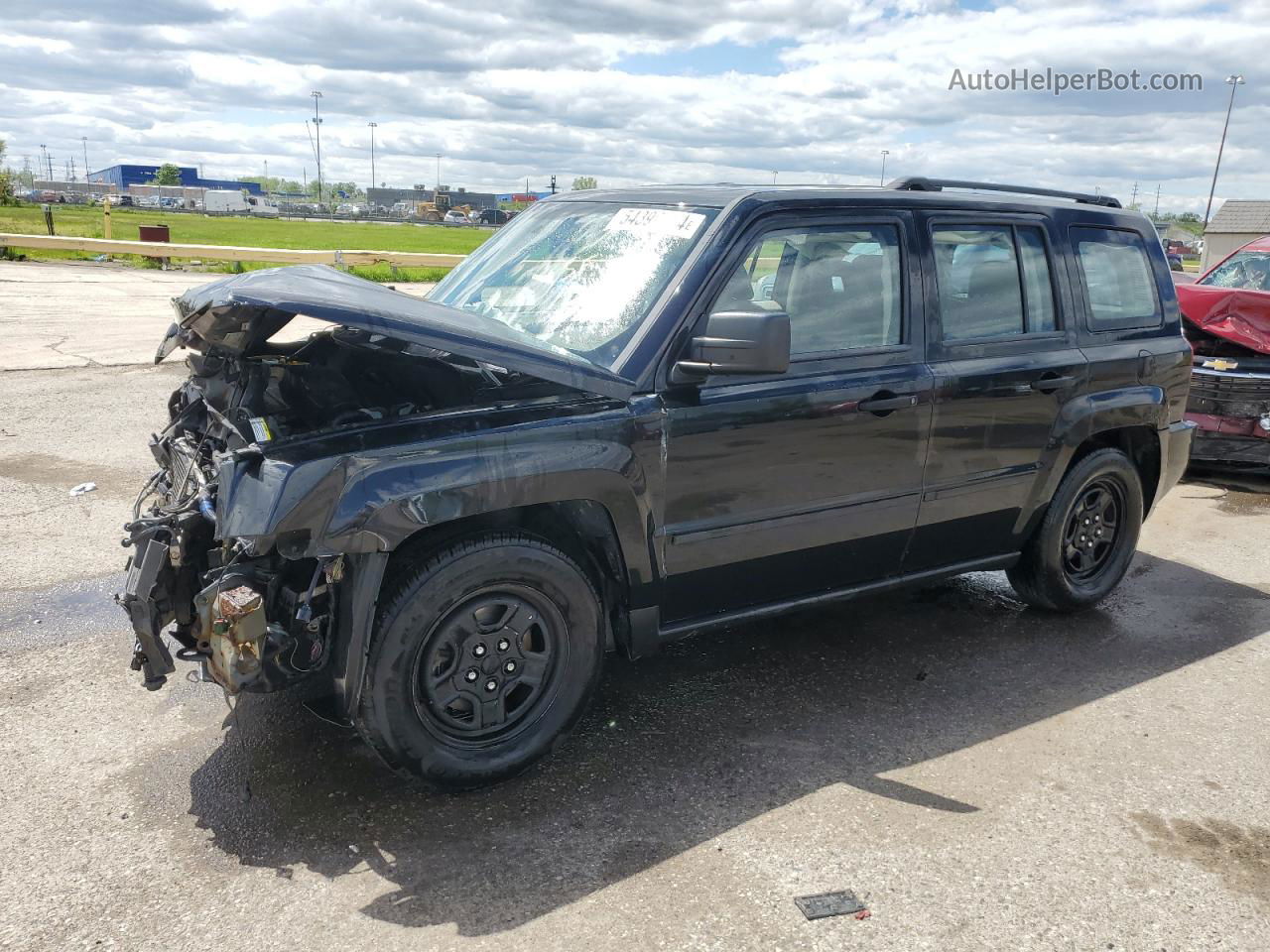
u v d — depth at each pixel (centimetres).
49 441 785
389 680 296
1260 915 275
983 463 421
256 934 255
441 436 294
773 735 367
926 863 293
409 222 11231
